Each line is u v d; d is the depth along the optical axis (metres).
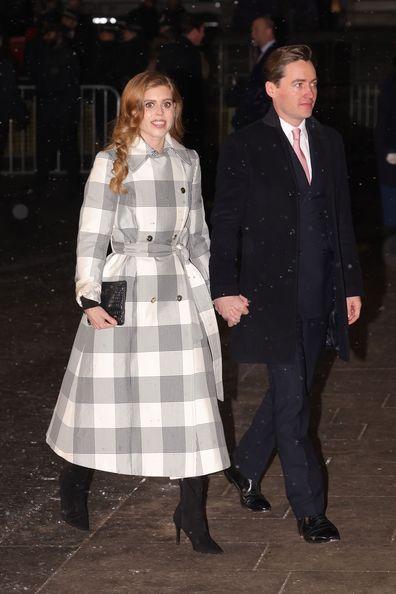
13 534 5.81
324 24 24.94
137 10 21.95
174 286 5.44
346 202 5.73
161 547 5.60
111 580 5.23
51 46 17.47
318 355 5.74
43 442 7.32
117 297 5.40
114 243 5.50
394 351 9.25
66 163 17.97
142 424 5.39
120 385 5.42
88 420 5.45
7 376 8.76
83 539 5.73
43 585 5.18
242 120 12.17
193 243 5.66
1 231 14.88
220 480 6.48
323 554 5.44
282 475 6.54
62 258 13.21
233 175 5.60
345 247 5.73
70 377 5.59
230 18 26.53
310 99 5.51
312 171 5.57
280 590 5.06
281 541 5.61
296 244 5.54
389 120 12.67
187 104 16.48
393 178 12.78
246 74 22.00
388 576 5.18
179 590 5.10
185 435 5.38
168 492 6.36
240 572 5.27
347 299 5.75
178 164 5.47
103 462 5.42
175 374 5.39
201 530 5.50
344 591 5.03
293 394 5.60
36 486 6.55
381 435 7.23
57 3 20.16
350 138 20.08
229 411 7.81
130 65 19.47
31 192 17.92
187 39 16.34
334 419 7.56
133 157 5.40
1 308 10.90
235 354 5.64
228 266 5.58
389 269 12.44
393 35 23.67
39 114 17.70
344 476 6.51
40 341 9.76
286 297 5.54
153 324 5.40
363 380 8.46
